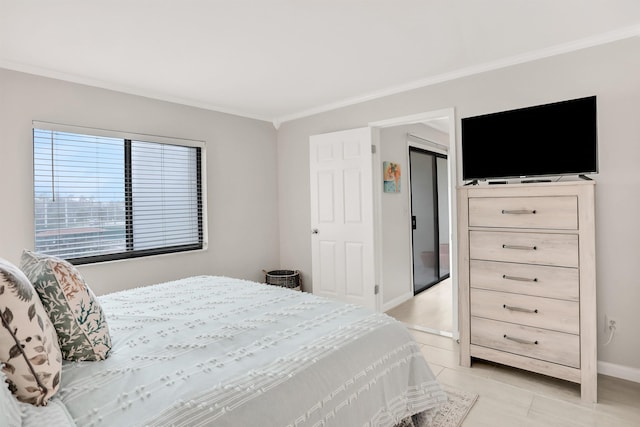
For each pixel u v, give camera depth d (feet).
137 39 7.90
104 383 3.86
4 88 8.84
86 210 10.37
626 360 8.13
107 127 10.59
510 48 8.83
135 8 6.68
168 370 4.15
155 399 3.56
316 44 8.36
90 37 7.75
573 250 7.39
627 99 8.01
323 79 10.71
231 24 7.35
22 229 9.14
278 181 15.47
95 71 9.66
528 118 8.52
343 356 4.77
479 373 8.55
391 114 11.84
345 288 13.12
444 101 10.68
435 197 17.94
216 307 6.56
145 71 9.73
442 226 18.57
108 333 4.61
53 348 3.61
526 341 7.97
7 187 8.91
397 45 8.52
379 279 12.74
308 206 14.46
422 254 16.80
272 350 4.72
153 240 11.80
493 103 9.80
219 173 13.41
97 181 10.59
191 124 12.59
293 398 3.93
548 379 8.23
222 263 13.48
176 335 5.22
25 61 8.91
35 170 9.44
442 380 8.22
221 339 5.05
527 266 7.93
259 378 4.00
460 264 8.87
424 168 17.17
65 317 4.20
